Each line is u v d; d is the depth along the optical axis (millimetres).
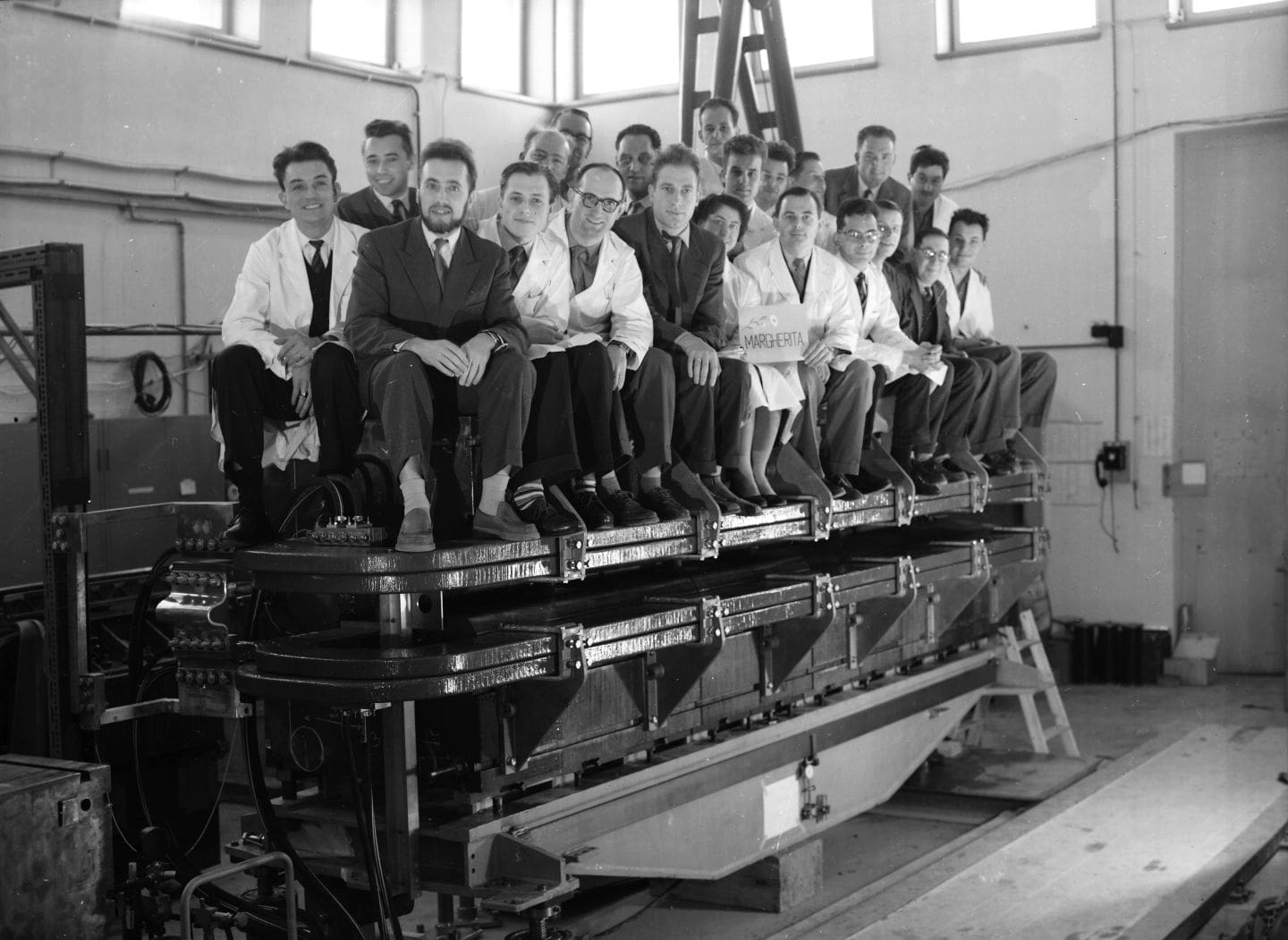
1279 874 5777
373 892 3717
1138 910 5062
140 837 4234
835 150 9609
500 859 3967
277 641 3805
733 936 5078
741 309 5180
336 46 9242
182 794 5160
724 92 6496
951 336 7176
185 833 5180
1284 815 6254
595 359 4242
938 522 7383
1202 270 9234
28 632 4516
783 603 5059
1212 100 8930
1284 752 7449
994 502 7145
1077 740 8047
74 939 3639
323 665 3562
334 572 3527
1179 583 9492
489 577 3709
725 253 5207
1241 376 9227
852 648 5941
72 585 4141
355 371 4012
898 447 6371
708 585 5035
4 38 8125
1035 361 7895
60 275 4141
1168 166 9086
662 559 4695
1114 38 9078
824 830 6086
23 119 8266
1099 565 9562
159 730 5027
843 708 5852
